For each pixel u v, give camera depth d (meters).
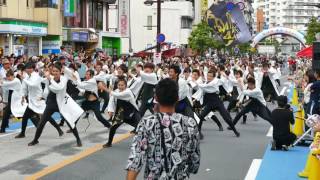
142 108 14.73
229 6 48.75
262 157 11.19
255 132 15.09
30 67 13.32
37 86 12.91
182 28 67.44
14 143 12.40
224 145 12.70
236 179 9.13
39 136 12.19
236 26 48.62
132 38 64.75
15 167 9.78
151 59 33.72
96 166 9.93
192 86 13.83
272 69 29.17
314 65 18.48
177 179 4.27
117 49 50.91
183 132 4.30
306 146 12.54
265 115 14.02
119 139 13.17
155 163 4.26
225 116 13.88
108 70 21.73
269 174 9.62
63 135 13.68
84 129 14.94
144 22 64.88
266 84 20.20
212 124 16.86
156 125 4.27
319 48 18.42
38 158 10.66
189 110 11.38
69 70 14.95
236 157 11.15
